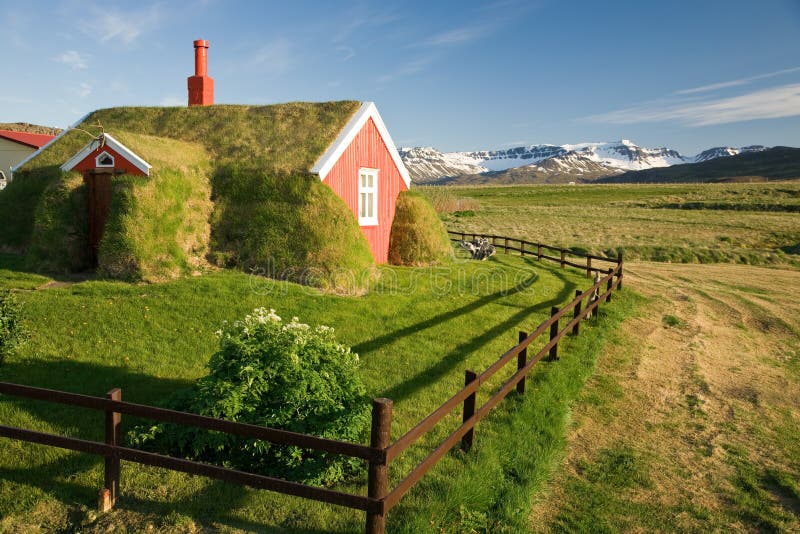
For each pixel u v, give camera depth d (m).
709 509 6.15
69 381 7.49
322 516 5.00
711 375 11.11
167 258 12.79
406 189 19.77
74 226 13.63
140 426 5.87
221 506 5.07
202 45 20.03
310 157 15.29
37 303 10.30
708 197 82.88
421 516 5.04
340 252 13.93
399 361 9.57
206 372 8.22
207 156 16.25
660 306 17.61
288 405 5.64
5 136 33.53
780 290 22.03
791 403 9.84
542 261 24.67
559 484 6.48
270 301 11.64
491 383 8.98
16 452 5.71
